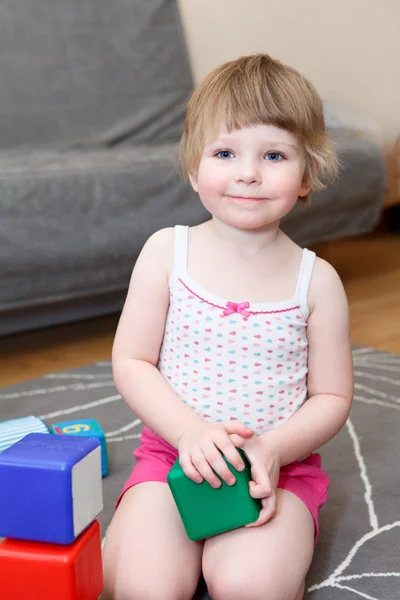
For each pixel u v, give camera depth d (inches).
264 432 32.5
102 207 67.9
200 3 106.7
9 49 84.5
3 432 42.4
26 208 62.6
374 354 68.9
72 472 24.3
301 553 29.9
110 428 51.9
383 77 137.4
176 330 33.2
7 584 25.0
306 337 33.7
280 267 33.4
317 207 90.2
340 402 33.7
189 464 28.8
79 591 25.2
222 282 33.0
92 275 68.6
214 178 31.6
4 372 65.5
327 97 127.3
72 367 66.4
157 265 34.0
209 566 29.8
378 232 134.2
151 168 72.1
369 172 97.7
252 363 32.3
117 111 92.7
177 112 97.1
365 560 35.7
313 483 34.1
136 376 33.2
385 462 46.8
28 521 24.6
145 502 31.9
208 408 32.4
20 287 63.8
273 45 118.0
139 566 29.5
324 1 124.7
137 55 95.2
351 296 91.0
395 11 138.0
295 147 31.5
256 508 29.5
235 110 30.8
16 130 83.8
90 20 91.7
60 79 88.1
